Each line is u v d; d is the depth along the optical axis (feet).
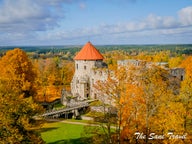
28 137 92.48
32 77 200.44
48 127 186.91
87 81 277.44
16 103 93.45
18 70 189.57
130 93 100.12
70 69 429.79
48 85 332.80
